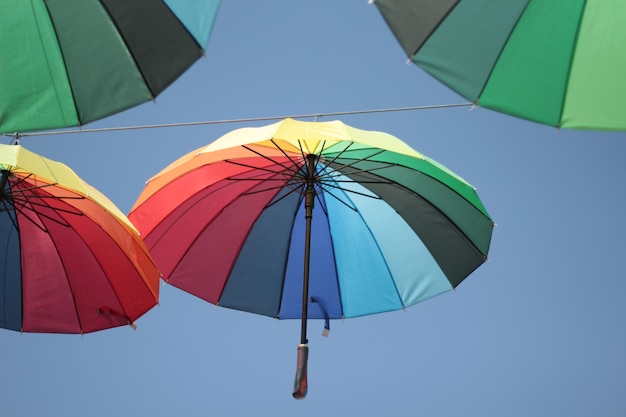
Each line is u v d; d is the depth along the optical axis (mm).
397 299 5438
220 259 5547
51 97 3672
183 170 5324
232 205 5602
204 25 3590
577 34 3629
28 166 4363
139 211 5414
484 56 3645
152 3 3615
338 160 5332
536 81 3635
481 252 5355
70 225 5129
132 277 5102
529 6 3641
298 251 5598
